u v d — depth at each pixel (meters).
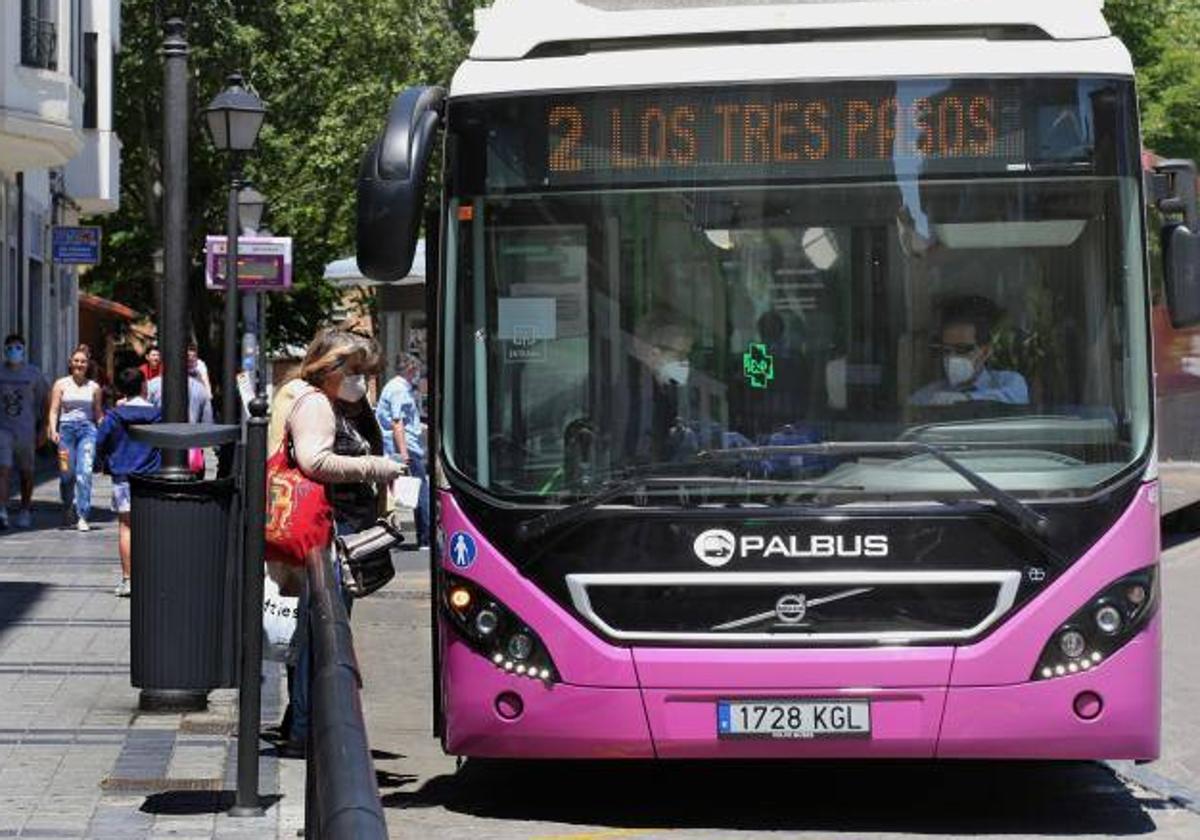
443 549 10.82
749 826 11.23
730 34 11.05
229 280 23.28
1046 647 10.45
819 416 10.72
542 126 10.95
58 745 12.79
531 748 10.64
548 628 10.57
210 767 12.15
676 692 10.48
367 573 12.41
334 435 12.50
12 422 30.31
